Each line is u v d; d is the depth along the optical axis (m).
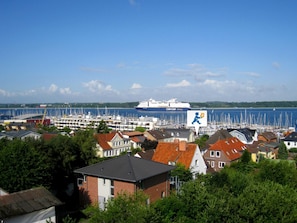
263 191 31.22
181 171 53.31
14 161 39.06
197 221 27.66
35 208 32.38
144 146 94.94
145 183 41.78
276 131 179.12
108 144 99.25
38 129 144.00
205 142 99.44
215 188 34.53
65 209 44.53
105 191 42.59
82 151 59.88
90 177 44.25
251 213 27.64
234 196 33.22
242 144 85.94
